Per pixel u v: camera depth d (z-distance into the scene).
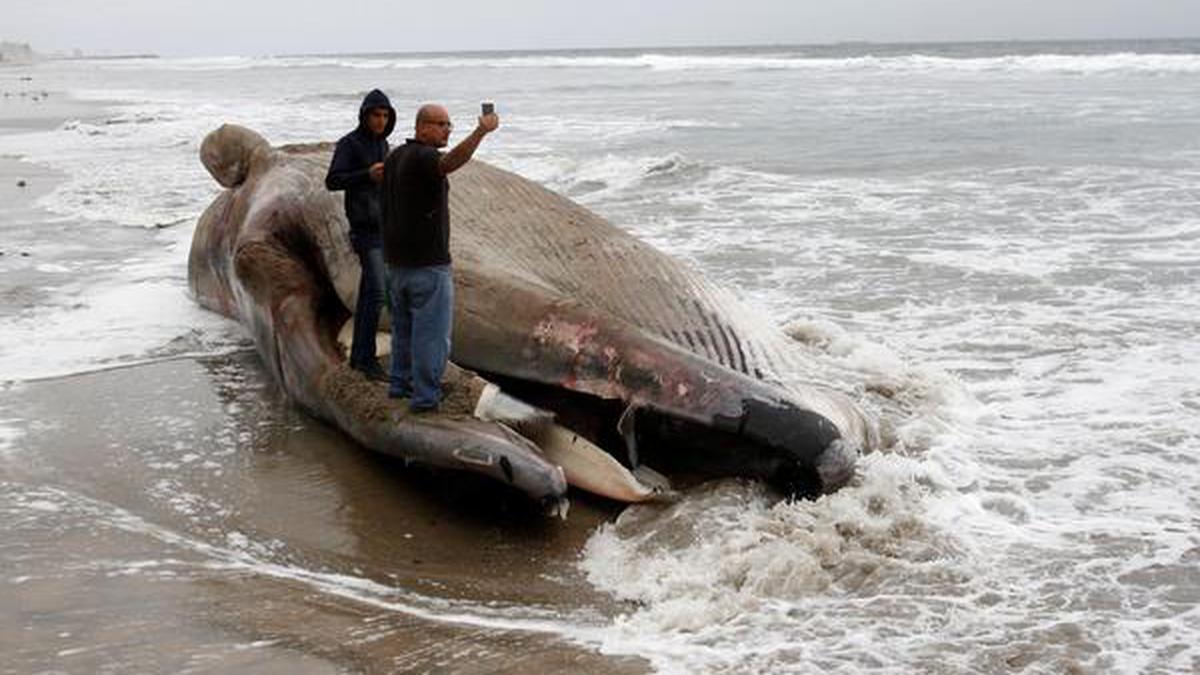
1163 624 4.53
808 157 19.77
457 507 6.05
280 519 5.89
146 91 62.47
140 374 8.25
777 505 5.78
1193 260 10.81
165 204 16.02
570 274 7.35
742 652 4.38
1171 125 22.84
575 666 4.29
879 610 4.70
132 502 6.06
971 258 11.23
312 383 7.12
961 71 50.94
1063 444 6.53
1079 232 12.36
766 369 6.99
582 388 6.44
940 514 5.66
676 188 16.39
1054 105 29.25
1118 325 8.80
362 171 6.60
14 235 13.55
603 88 47.94
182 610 4.80
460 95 45.50
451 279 6.16
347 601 4.93
